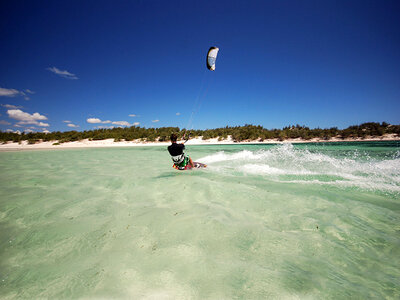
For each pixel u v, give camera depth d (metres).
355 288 1.51
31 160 10.99
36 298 1.42
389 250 2.00
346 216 2.76
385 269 1.73
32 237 2.28
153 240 2.19
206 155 11.62
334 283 1.56
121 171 6.60
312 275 1.65
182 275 1.65
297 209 3.02
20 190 4.25
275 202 3.32
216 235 2.28
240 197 3.59
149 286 1.53
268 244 2.11
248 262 1.82
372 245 2.08
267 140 40.94
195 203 3.34
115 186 4.54
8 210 3.09
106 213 2.96
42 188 4.42
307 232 2.35
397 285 1.54
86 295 1.45
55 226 2.54
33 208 3.17
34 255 1.95
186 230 2.39
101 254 1.95
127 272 1.69
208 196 3.68
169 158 11.76
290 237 2.24
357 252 1.97
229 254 1.94
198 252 1.96
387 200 3.38
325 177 5.21
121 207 3.20
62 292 1.48
